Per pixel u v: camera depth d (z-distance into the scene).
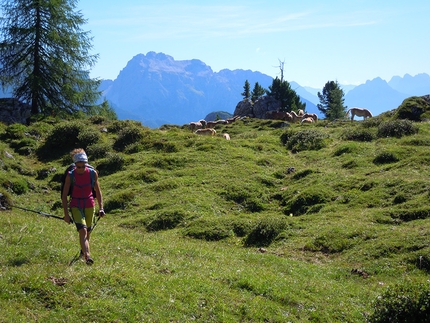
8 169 25.50
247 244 15.63
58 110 46.62
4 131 33.16
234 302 8.83
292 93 88.94
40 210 19.97
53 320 7.02
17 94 46.62
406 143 25.19
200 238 16.31
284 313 8.94
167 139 30.98
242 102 90.50
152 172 24.41
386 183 18.75
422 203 15.99
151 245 12.89
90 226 9.66
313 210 18.12
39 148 30.86
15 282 7.91
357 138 29.09
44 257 9.77
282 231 16.00
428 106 34.16
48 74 46.25
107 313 7.39
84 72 49.44
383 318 8.42
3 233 11.91
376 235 14.11
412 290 8.48
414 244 12.88
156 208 19.81
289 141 30.75
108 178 24.53
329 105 100.25
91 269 8.77
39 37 45.31
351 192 18.77
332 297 10.09
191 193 21.08
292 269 12.16
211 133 36.62
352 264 12.80
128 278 8.66
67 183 9.48
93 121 37.41
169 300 8.26
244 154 27.39
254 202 20.27
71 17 47.53
